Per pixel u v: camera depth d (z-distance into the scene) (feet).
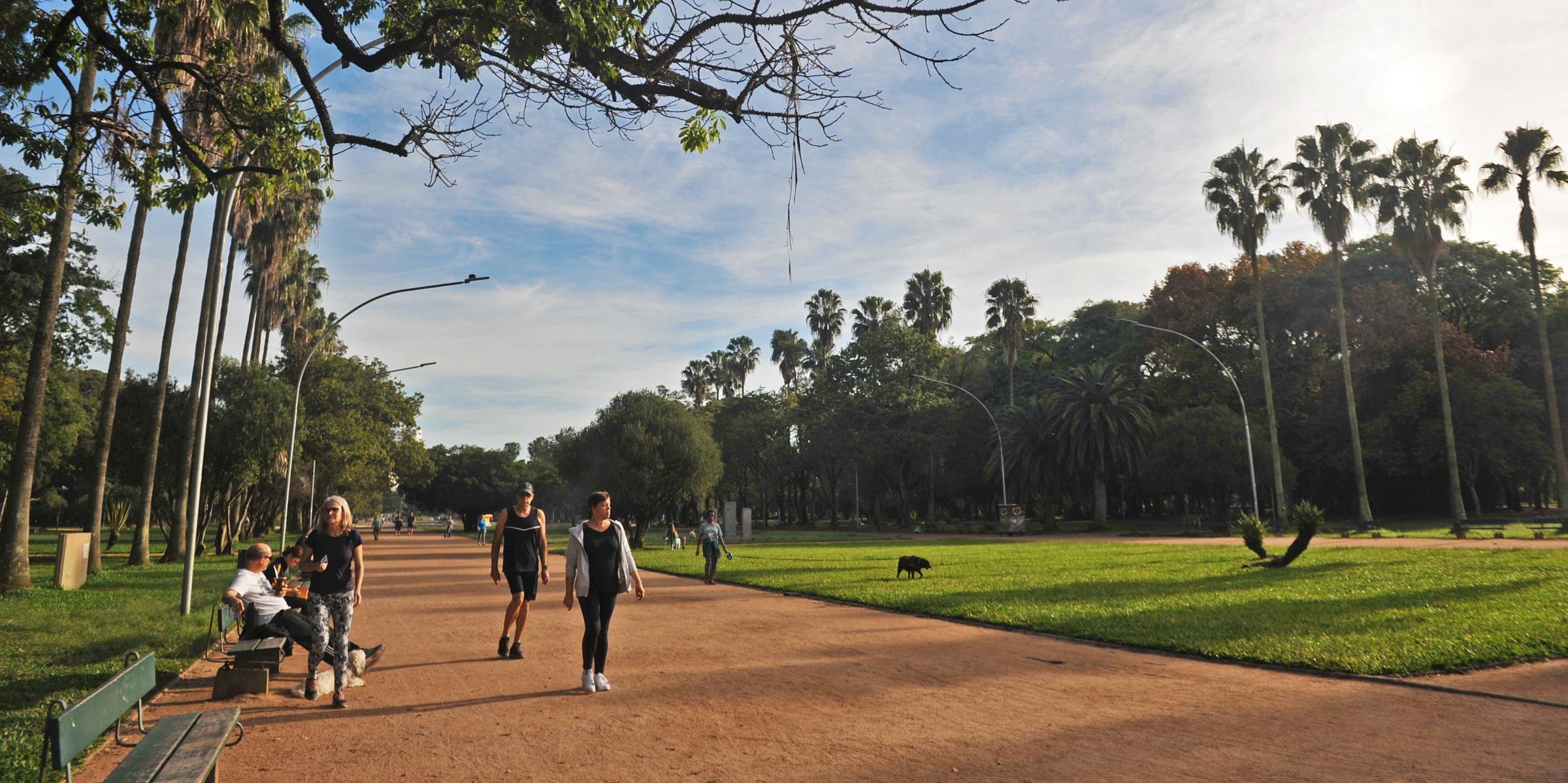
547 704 21.47
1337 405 180.96
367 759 16.74
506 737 18.29
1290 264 187.93
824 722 19.42
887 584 56.03
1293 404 185.16
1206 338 196.03
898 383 215.92
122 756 17.53
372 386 166.50
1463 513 127.85
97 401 163.12
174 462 113.09
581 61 20.62
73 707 12.70
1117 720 19.25
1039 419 198.18
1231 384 188.44
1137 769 15.44
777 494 316.81
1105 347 237.86
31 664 28.30
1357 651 26.45
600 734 18.47
